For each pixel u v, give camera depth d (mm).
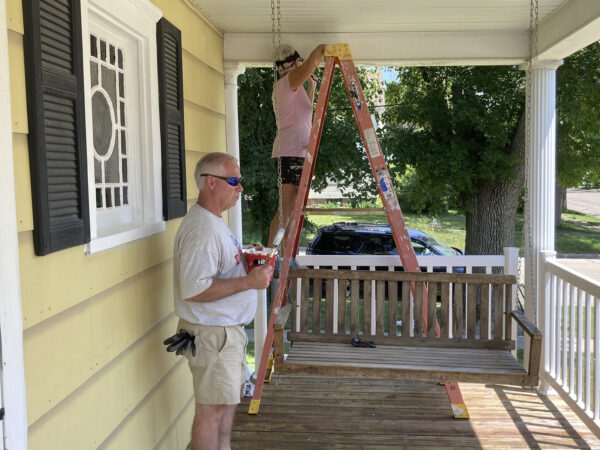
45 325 1671
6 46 1453
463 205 7723
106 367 2092
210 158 2381
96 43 2285
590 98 6863
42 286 1648
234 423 3303
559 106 6863
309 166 3252
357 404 3570
